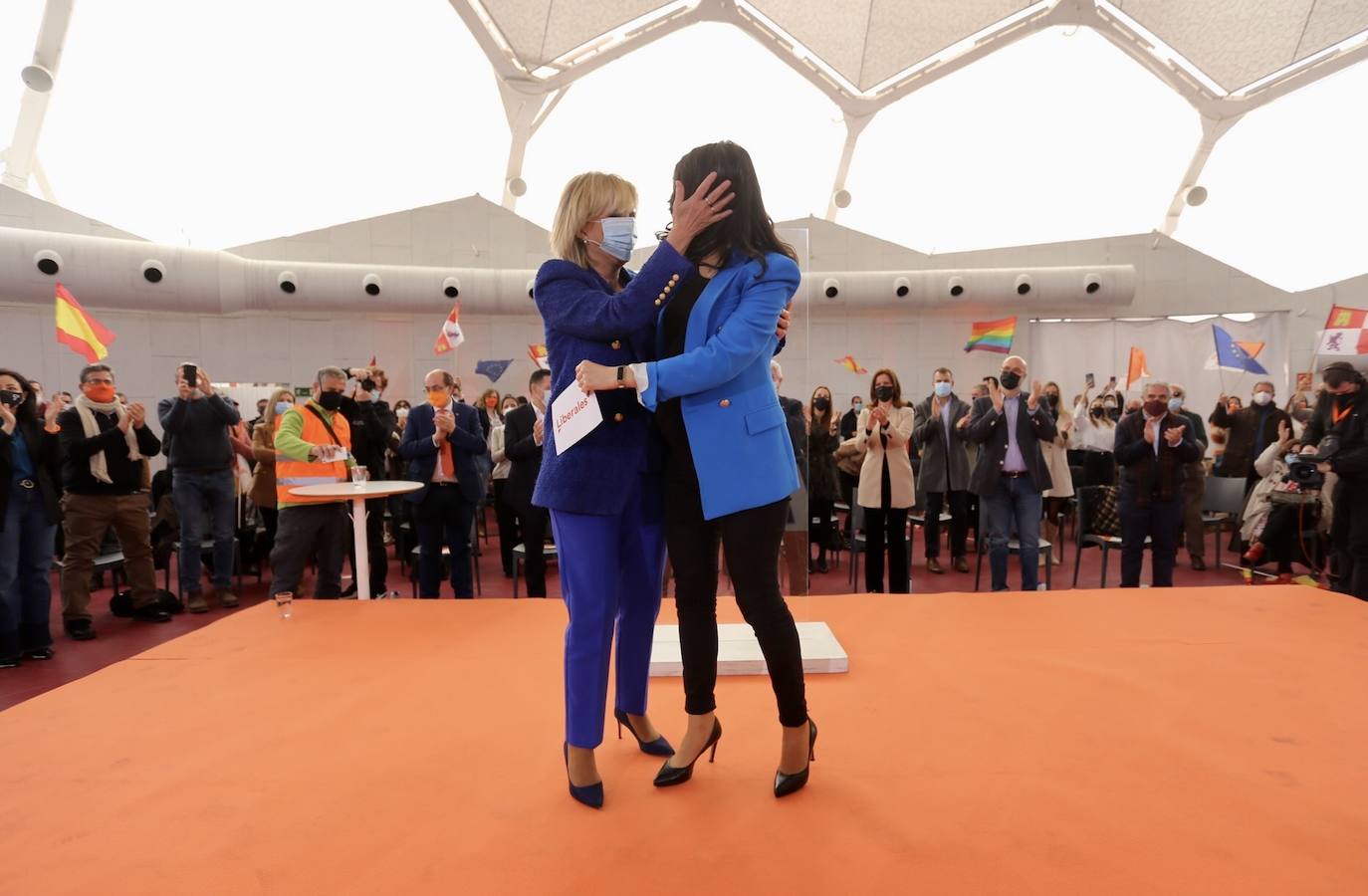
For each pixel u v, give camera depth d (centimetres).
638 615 182
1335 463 398
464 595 462
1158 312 1164
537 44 1042
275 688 237
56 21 859
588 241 168
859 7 1033
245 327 1048
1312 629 283
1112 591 343
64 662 391
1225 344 725
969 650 264
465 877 136
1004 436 459
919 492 602
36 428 396
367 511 509
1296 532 504
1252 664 246
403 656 268
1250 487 661
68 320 449
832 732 198
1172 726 199
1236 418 699
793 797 163
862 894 129
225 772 180
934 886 131
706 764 181
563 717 213
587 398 156
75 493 437
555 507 160
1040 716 207
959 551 596
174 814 160
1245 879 132
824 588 537
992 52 1086
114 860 143
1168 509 453
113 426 452
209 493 500
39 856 144
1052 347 1127
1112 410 786
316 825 155
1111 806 158
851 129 1184
